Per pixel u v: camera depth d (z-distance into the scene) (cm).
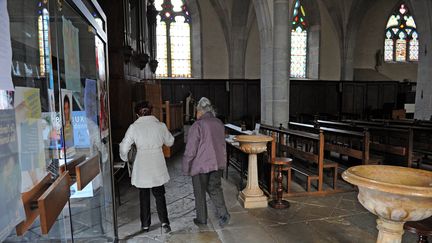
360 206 426
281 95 868
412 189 154
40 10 138
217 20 1616
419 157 591
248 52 1650
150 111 333
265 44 933
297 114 1562
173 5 1605
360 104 1686
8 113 102
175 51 1631
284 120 879
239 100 1562
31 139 121
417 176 187
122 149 312
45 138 138
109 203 285
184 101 1525
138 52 757
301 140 711
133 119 667
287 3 846
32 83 129
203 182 349
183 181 554
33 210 118
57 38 160
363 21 1792
